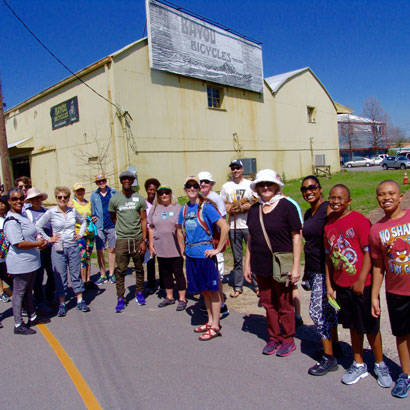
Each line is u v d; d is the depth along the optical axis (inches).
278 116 937.5
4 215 220.4
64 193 210.2
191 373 139.8
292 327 151.8
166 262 218.1
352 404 115.4
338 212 127.4
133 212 215.0
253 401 119.9
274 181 143.4
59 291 208.8
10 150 789.2
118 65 559.2
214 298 172.1
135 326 190.1
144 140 596.4
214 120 733.9
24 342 175.3
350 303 125.4
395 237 114.8
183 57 654.5
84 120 610.2
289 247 145.0
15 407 122.3
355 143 2265.0
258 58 848.3
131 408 119.0
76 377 140.2
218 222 168.9
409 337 119.0
